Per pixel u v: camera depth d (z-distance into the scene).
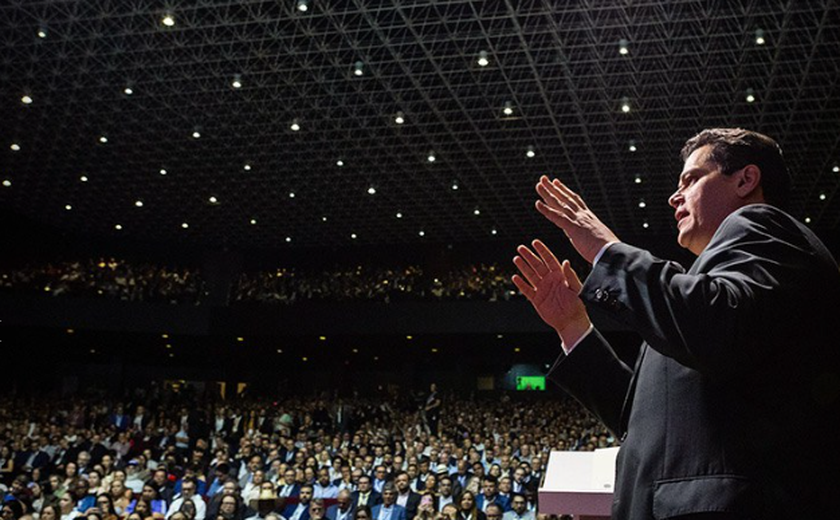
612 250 1.16
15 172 26.77
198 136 22.30
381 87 20.91
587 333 1.45
